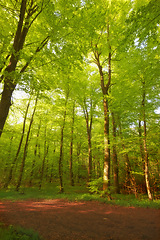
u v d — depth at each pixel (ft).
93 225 15.31
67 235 12.78
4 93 18.65
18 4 20.13
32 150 61.82
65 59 20.74
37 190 46.06
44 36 21.85
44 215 19.04
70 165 61.52
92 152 51.13
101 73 37.68
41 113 50.75
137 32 15.88
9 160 55.88
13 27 21.80
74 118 49.37
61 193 40.09
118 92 33.35
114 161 43.55
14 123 60.80
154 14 13.87
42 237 12.17
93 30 20.61
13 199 31.81
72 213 20.02
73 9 18.26
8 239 10.94
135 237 12.05
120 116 44.70
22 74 17.16
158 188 37.17
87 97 48.73
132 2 28.32
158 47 28.99
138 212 20.03
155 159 34.58
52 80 25.99
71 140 51.39
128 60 33.81
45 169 67.72
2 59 17.24
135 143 32.14
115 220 16.85
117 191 42.06
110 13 29.45
